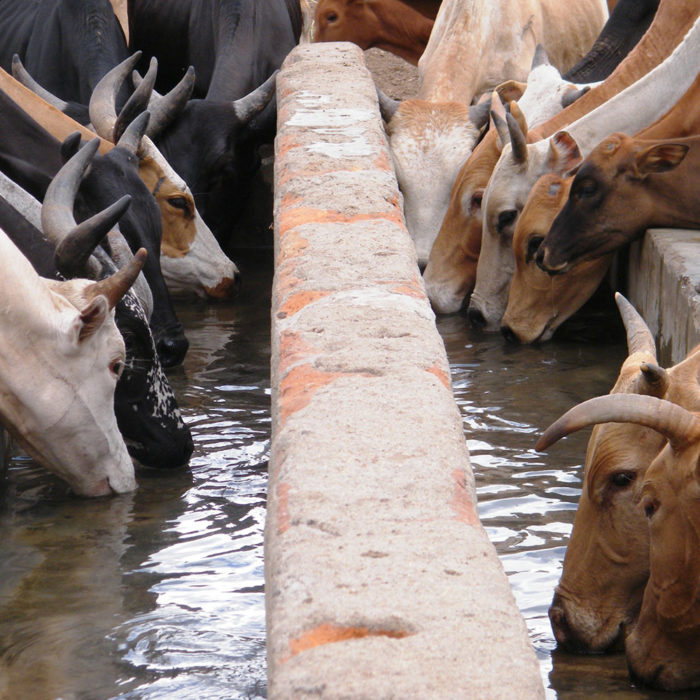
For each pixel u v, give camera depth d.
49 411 6.87
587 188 9.35
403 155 11.71
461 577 3.51
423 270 11.51
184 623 5.37
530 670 3.07
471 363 9.45
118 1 16.59
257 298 11.69
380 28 15.54
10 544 6.45
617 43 12.58
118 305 7.58
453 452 4.33
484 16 13.35
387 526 3.80
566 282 9.80
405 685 2.99
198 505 7.02
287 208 7.47
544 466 7.21
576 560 5.35
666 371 5.10
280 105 10.91
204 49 14.32
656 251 9.08
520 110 10.63
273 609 3.47
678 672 4.90
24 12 14.97
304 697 2.99
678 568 4.73
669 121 9.75
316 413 4.63
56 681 4.87
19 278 6.63
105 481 7.22
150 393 7.66
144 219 9.06
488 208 10.38
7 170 8.97
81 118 11.45
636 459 5.13
